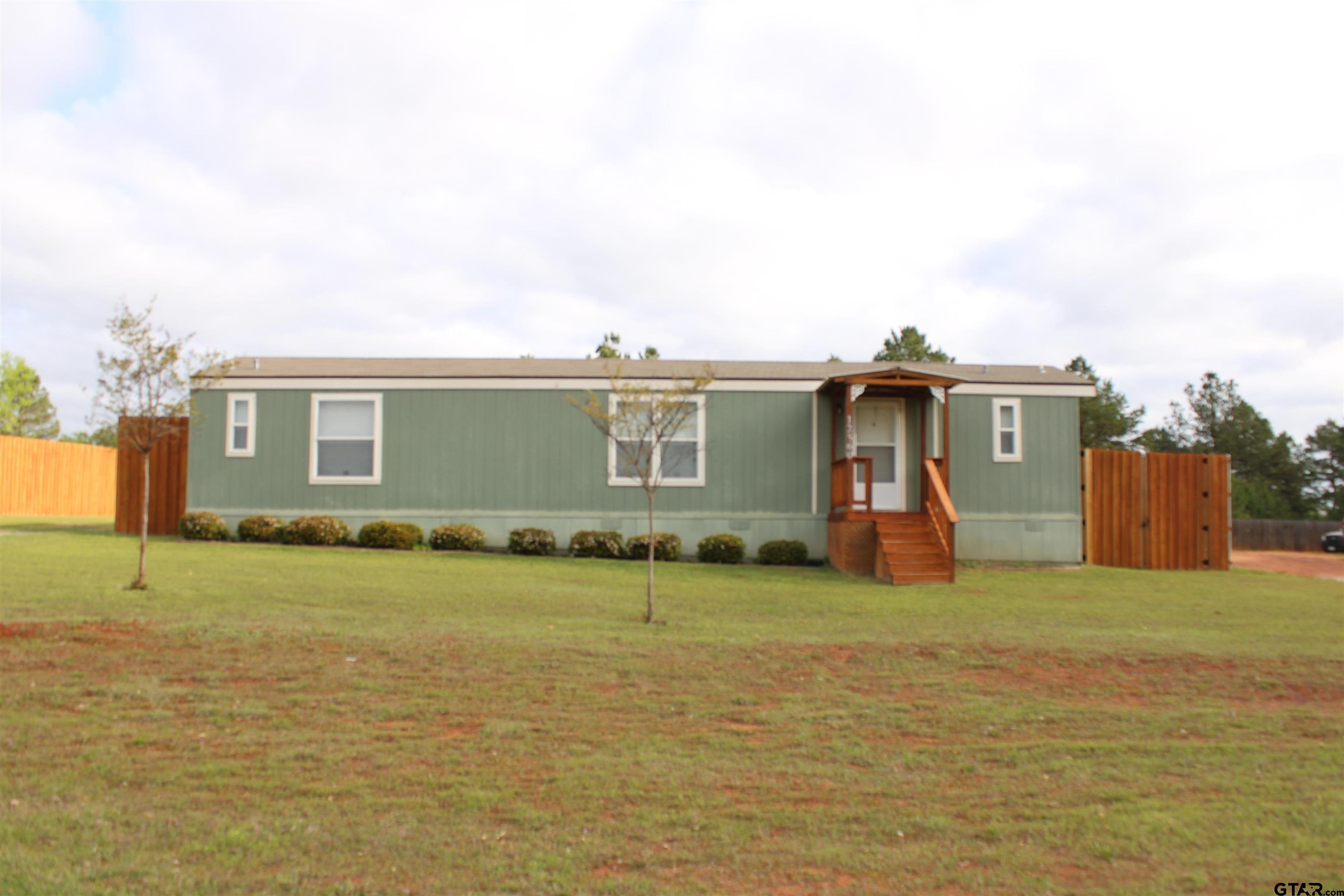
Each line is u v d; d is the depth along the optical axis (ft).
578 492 59.88
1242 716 24.40
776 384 60.44
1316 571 75.15
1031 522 61.00
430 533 59.52
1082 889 14.19
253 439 59.82
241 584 39.93
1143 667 29.94
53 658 25.96
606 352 117.70
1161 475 64.18
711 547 57.88
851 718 23.59
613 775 19.10
